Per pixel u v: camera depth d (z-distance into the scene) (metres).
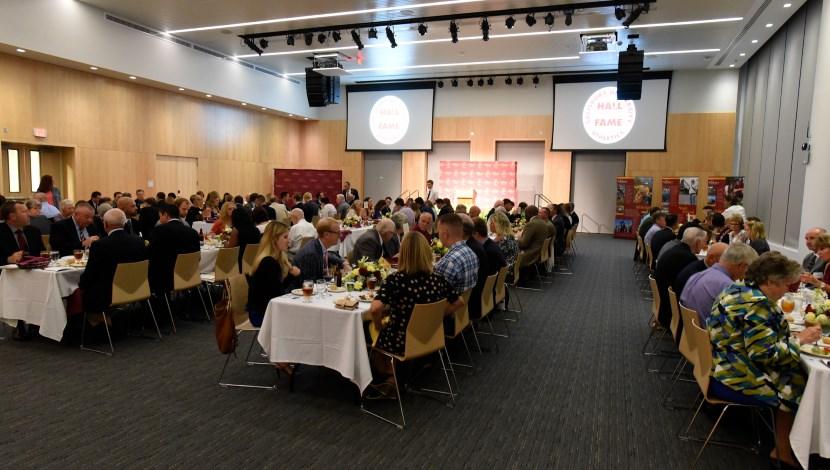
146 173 11.87
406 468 2.81
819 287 4.23
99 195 9.36
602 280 8.59
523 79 15.44
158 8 9.75
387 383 3.71
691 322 3.16
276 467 2.78
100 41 9.91
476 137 15.93
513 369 4.41
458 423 3.37
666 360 4.67
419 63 13.88
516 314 6.31
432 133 16.28
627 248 12.54
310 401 3.62
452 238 4.02
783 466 2.90
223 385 3.85
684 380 4.18
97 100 10.65
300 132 17.67
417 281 3.32
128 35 10.47
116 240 4.52
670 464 2.93
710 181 12.88
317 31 10.95
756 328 2.69
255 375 4.06
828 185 6.52
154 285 5.04
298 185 15.90
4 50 8.77
